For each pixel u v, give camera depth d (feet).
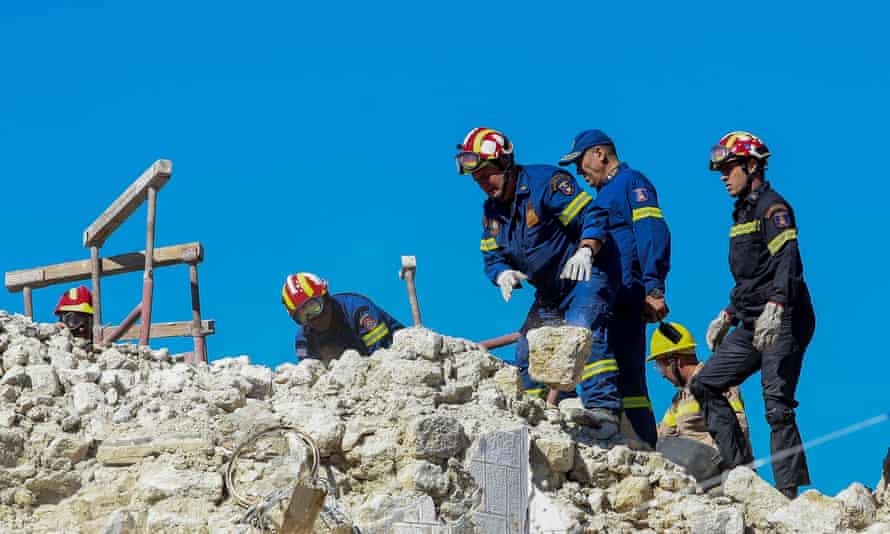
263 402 45.93
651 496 47.32
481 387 47.65
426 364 46.83
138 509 42.04
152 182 60.23
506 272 53.06
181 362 50.75
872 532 47.93
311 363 47.73
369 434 44.55
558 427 48.16
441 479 43.93
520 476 44.96
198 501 42.37
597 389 50.90
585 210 52.31
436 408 46.19
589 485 47.09
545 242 52.75
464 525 43.62
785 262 50.88
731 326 53.26
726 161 52.13
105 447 43.32
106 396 44.91
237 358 48.08
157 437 43.57
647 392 52.85
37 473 42.57
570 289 53.11
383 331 59.31
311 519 40.45
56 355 46.26
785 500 48.55
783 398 50.83
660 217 52.90
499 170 52.80
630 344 52.60
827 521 48.06
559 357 48.19
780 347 51.03
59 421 43.93
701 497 47.67
